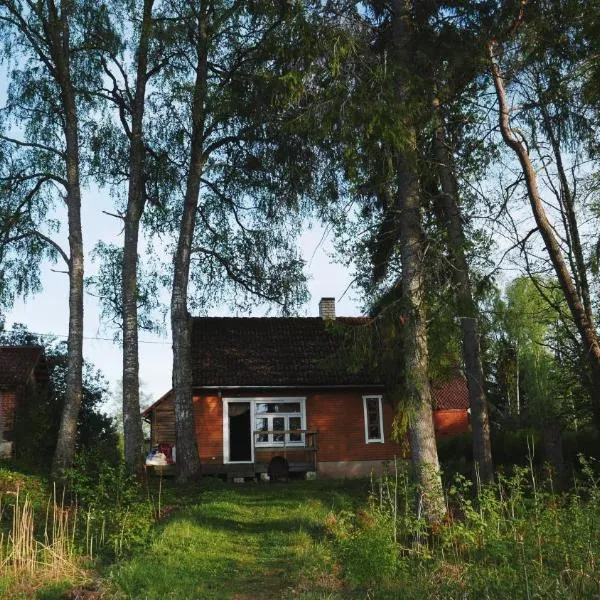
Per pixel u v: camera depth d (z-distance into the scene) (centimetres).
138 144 2348
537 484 1511
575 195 1627
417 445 1201
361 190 1266
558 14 1269
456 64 1286
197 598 875
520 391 3578
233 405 2717
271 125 1591
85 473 1505
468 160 1395
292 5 1180
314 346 2938
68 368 2186
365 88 1145
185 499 1898
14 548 1094
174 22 2230
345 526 1095
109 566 1060
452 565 908
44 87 2228
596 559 802
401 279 1309
